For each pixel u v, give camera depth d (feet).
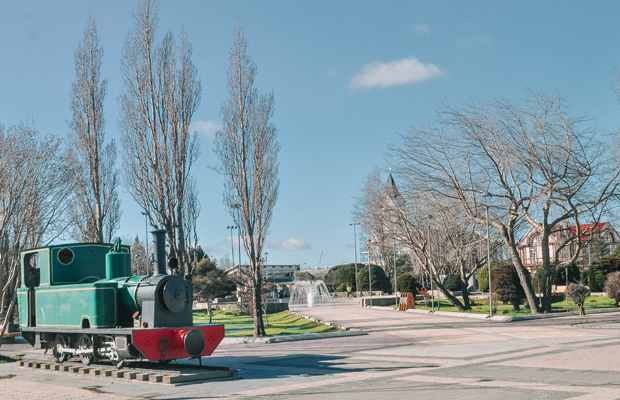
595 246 230.07
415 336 88.17
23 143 78.69
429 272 149.18
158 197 91.30
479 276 196.85
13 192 77.00
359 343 81.82
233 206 100.42
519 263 123.95
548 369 47.09
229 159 97.96
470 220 136.77
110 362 60.29
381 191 159.94
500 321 111.65
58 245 61.62
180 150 93.45
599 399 32.37
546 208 122.42
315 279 333.62
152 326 51.85
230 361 65.98
